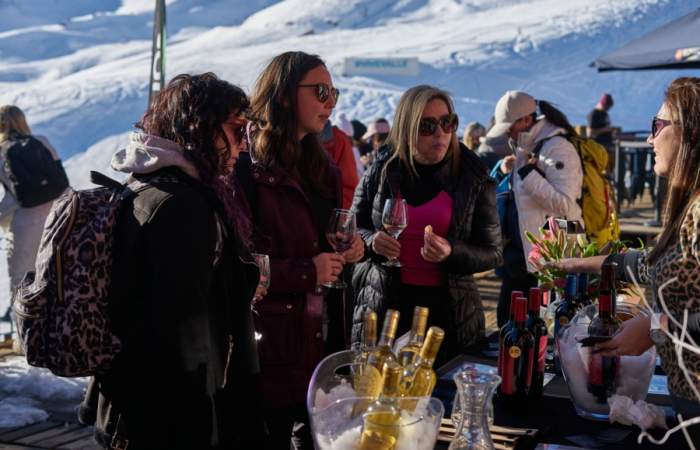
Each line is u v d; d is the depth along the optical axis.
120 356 1.82
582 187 4.27
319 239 2.79
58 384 4.93
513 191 4.29
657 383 2.46
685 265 1.87
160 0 7.03
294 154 2.63
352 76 32.81
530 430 2.00
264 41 60.53
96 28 87.31
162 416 1.75
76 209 1.86
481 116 32.78
